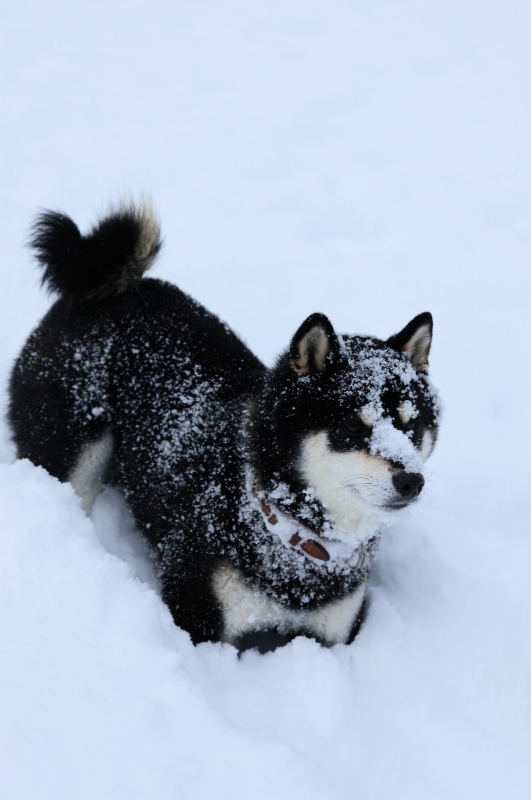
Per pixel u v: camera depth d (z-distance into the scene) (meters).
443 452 3.85
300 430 2.44
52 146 6.05
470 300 4.92
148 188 5.75
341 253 5.31
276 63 7.67
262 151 6.36
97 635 2.22
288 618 2.64
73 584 2.33
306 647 2.57
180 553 2.61
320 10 8.66
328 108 6.99
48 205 5.30
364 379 2.45
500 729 2.42
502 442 3.92
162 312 3.21
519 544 3.40
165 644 2.29
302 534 2.53
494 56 7.77
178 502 2.68
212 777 1.94
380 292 4.95
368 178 6.04
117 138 6.32
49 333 3.14
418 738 2.39
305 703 2.37
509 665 2.58
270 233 5.44
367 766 2.28
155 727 2.00
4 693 1.99
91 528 2.72
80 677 2.08
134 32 8.09
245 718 2.29
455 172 6.16
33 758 1.87
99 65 7.41
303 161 6.26
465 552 3.18
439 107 7.02
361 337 2.73
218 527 2.52
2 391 3.72
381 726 2.43
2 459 3.39
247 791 1.92
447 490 3.66
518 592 2.99
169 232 5.30
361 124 6.78
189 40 8.02
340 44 8.01
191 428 2.80
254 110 6.92
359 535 2.59
